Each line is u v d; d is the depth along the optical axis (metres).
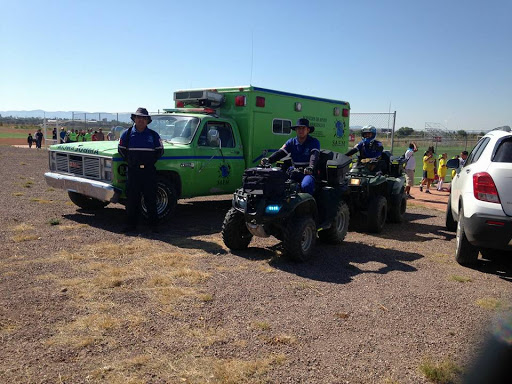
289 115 10.18
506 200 5.23
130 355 3.34
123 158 7.21
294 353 3.48
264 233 5.86
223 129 9.04
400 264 6.12
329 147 11.73
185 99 9.59
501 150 5.51
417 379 3.16
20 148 31.81
